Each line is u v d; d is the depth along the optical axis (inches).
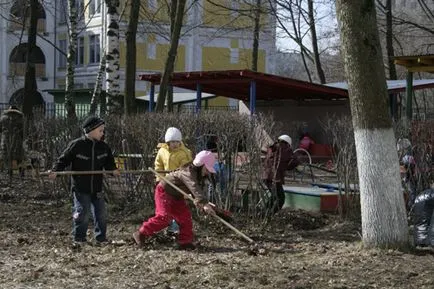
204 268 279.3
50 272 273.6
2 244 335.0
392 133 301.1
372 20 294.0
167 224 324.8
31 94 772.6
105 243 339.0
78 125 487.2
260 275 265.7
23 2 1034.1
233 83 717.3
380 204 301.6
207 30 1766.7
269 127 411.2
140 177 437.7
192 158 386.0
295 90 778.8
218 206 402.3
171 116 437.7
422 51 1427.2
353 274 266.2
